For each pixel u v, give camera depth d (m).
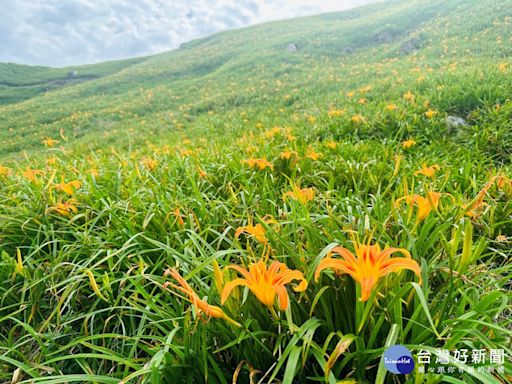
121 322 2.10
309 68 24.30
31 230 3.00
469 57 15.97
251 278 1.44
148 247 2.59
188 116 16.48
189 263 2.12
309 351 1.50
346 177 3.82
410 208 2.05
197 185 3.72
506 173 3.68
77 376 1.47
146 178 4.01
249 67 27.69
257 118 11.52
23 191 3.94
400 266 1.30
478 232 2.74
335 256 1.97
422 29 27.48
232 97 18.34
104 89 33.38
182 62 39.97
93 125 19.50
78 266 2.49
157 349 1.72
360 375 1.50
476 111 6.70
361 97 10.12
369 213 2.43
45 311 2.54
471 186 3.29
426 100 7.14
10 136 19.88
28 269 2.56
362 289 1.28
